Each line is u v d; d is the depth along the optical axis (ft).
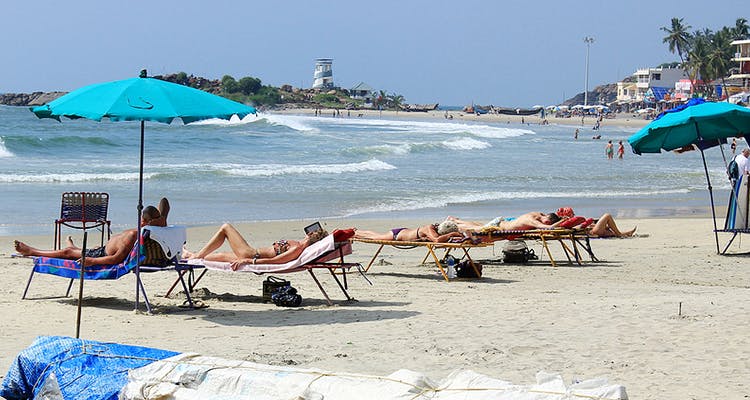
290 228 82.58
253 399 20.43
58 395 22.40
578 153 232.94
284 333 34.78
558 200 114.62
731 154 251.19
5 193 104.58
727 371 28.04
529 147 258.57
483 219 92.02
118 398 21.49
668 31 631.56
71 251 41.81
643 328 34.22
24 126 260.21
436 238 52.85
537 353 30.76
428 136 278.87
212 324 36.86
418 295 44.86
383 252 66.08
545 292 46.03
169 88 37.55
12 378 23.81
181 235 40.40
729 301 40.16
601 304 40.01
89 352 23.31
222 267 42.11
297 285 48.57
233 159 170.30
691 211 105.29
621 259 62.59
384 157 190.49
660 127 60.85
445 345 32.17
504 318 37.22
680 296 43.04
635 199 119.03
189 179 128.77
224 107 37.50
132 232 40.42
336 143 228.84
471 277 52.08
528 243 72.54
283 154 186.91
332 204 103.81
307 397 19.44
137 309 39.34
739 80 591.37
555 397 17.89
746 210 64.28
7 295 43.24
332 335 34.30
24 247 42.14
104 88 37.22
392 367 28.99
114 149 184.14
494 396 18.43
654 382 26.96
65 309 39.88
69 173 129.59
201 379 21.33
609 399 17.40
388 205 104.37
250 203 102.58
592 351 30.89
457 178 142.41
